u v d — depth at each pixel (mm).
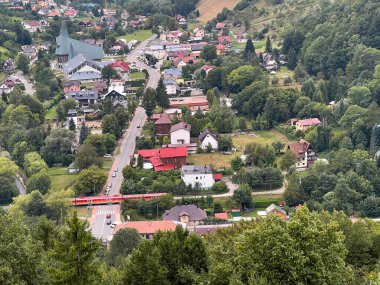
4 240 55469
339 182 128125
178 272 53219
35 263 53281
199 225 118125
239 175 138250
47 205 122188
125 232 98562
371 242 61906
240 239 49875
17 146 156500
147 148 163000
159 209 127688
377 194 131625
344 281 46844
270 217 49875
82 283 49375
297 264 44688
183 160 147625
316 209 124125
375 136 153375
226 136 163250
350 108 166250
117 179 145375
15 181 143125
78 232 49844
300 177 137500
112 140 161375
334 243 47094
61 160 155000
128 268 55031
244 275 47344
